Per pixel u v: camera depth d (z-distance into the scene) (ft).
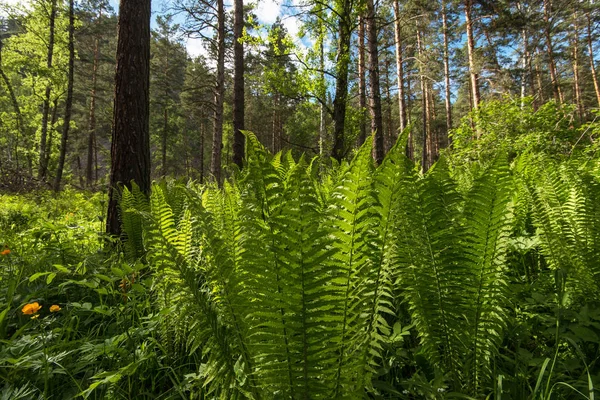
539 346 5.34
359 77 45.85
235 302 3.69
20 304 6.76
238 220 4.04
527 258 8.04
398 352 5.10
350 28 28.71
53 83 57.41
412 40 74.18
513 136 22.21
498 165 4.29
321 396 3.60
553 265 6.66
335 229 3.54
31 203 26.45
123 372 4.56
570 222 6.26
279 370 3.55
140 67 13.66
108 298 7.83
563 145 19.93
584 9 70.18
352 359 3.75
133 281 7.11
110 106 88.33
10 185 36.88
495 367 4.50
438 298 4.54
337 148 29.37
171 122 106.83
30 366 4.79
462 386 4.64
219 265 3.77
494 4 53.16
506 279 5.00
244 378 3.84
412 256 4.54
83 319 7.20
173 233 5.77
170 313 5.50
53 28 56.13
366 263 3.63
